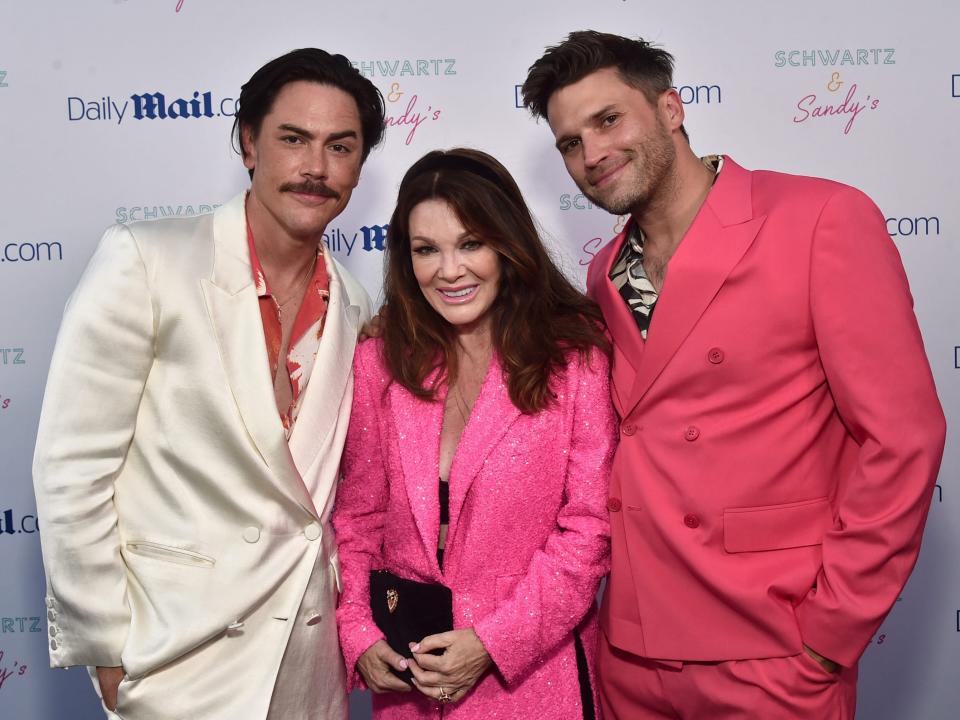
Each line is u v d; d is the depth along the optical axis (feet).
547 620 5.02
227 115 8.29
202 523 5.06
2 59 8.18
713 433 5.08
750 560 5.02
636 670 5.54
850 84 8.27
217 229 5.41
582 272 8.60
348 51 8.30
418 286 5.70
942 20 8.21
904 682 8.68
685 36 8.26
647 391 5.29
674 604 5.20
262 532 5.08
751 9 8.23
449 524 5.26
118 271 5.04
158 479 5.14
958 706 8.67
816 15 8.23
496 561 5.21
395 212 5.59
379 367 5.71
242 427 5.05
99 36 8.19
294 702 5.19
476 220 5.19
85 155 8.29
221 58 8.24
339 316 5.64
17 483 8.48
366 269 8.63
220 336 5.11
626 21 8.26
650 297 5.58
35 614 8.59
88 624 4.96
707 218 5.24
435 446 5.41
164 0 8.18
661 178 5.41
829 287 4.83
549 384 5.34
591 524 5.22
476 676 4.99
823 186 5.08
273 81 5.32
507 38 8.32
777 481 5.04
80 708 8.69
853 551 4.74
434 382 5.56
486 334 5.66
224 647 5.04
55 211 8.31
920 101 8.29
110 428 5.02
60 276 8.35
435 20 8.29
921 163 8.32
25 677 8.62
